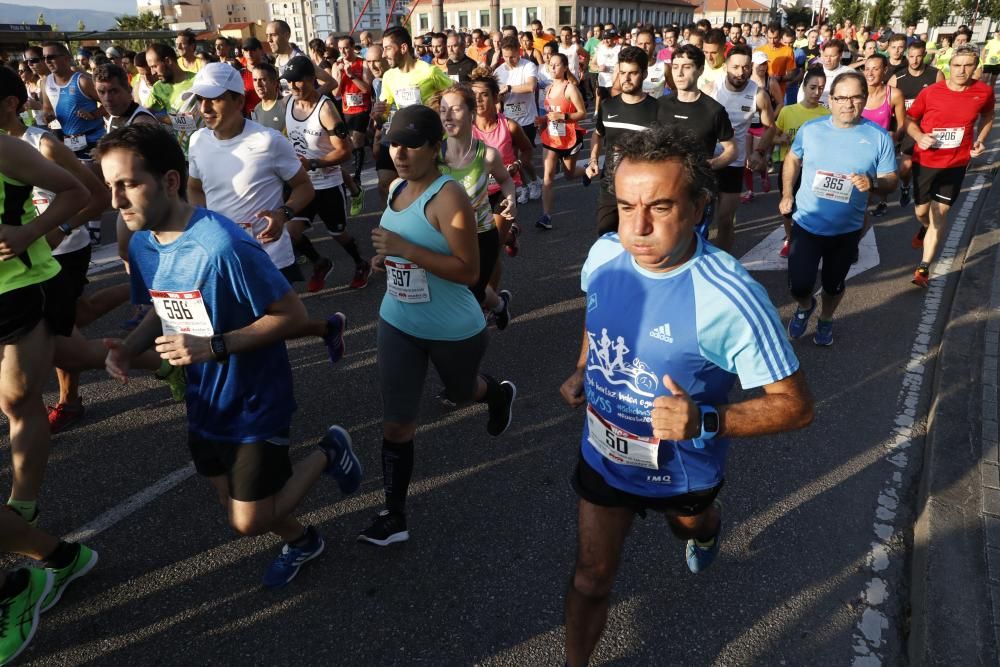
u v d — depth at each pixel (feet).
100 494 10.66
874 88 21.61
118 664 7.77
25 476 9.05
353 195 25.05
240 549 9.52
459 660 7.77
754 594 8.62
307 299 18.51
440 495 10.56
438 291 9.00
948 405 12.01
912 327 16.30
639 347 5.69
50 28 69.77
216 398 7.38
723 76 21.72
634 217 5.16
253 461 7.57
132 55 37.11
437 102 13.14
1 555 9.57
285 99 18.19
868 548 9.38
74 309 9.43
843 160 13.66
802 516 9.99
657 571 8.97
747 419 5.45
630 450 6.14
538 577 8.96
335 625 8.25
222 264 6.86
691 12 255.70
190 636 8.11
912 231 23.82
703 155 5.15
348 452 9.15
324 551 9.43
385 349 9.27
